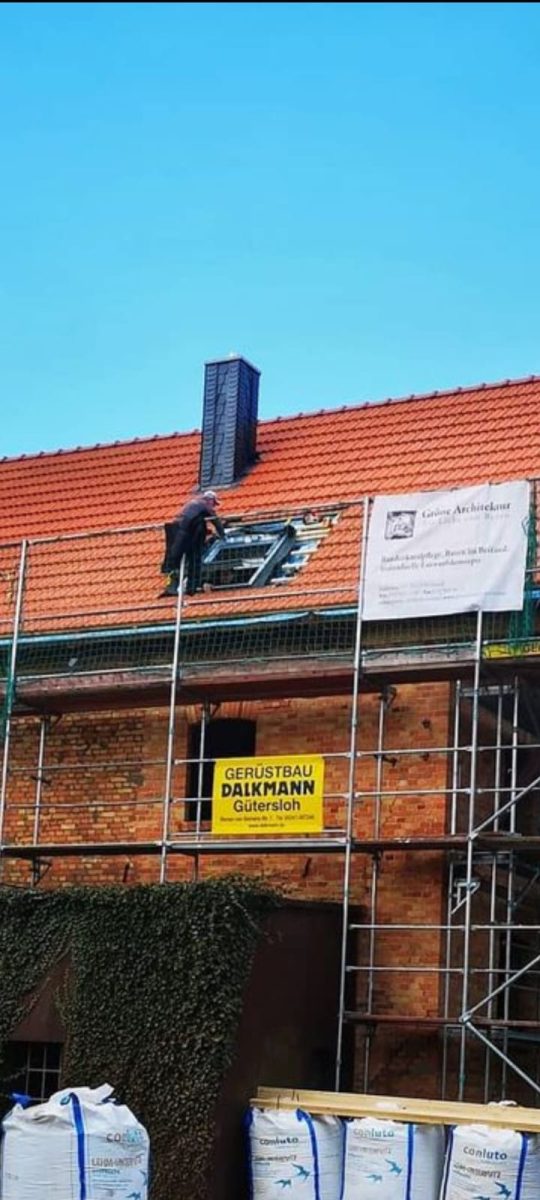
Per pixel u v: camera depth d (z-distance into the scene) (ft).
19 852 64.23
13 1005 58.49
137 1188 50.55
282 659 62.18
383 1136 51.19
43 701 66.03
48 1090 58.23
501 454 69.10
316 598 63.98
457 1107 51.62
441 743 60.80
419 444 72.64
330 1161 52.34
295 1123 52.60
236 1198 53.78
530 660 57.06
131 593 69.05
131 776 66.59
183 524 66.59
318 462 74.49
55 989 57.88
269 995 56.08
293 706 64.34
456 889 59.88
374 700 62.64
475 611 57.36
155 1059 55.01
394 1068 58.70
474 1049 59.26
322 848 59.11
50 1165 49.80
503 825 63.10
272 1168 52.60
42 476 84.17
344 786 62.49
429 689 61.57
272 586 65.36
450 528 58.08
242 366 77.41
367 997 59.67
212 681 61.87
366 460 72.95
